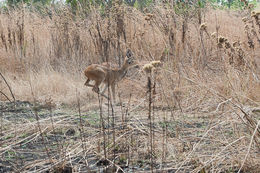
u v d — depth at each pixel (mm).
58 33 10758
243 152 3566
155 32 9023
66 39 10414
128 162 3756
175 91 5461
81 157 3939
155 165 3650
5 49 10539
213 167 3418
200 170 3355
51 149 4203
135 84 7625
